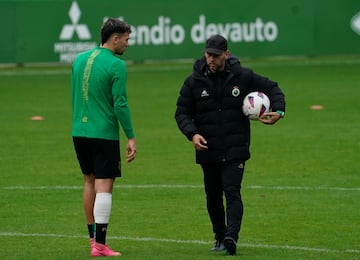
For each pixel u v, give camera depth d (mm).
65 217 39688
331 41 112688
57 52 104125
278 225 37875
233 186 32062
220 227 33344
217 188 33188
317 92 84438
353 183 46656
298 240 35219
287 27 111062
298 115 71188
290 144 58562
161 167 51375
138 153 55938
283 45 111188
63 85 90500
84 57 32062
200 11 107938
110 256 31641
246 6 109312
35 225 38125
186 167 51344
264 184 46438
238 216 31734
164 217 39594
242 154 32375
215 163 32500
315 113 72125
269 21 110500
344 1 112375
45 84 91188
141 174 49375
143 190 45344
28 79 95062
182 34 107938
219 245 33375
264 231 36812
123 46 32125
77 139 32094
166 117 71000
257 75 33062
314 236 35906
